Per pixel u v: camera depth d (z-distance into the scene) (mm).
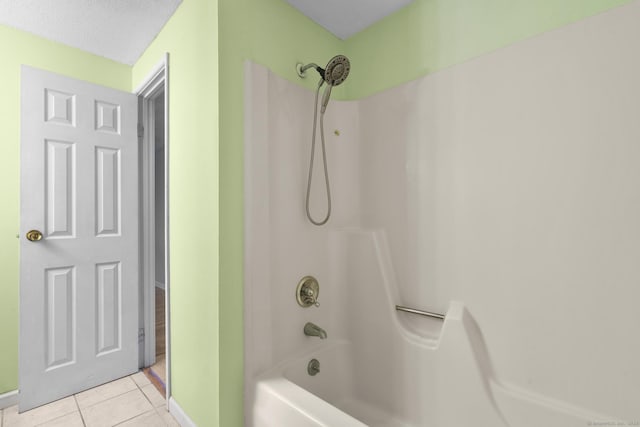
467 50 1291
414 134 1445
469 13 1289
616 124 943
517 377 1117
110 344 1861
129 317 1941
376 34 1640
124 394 1723
